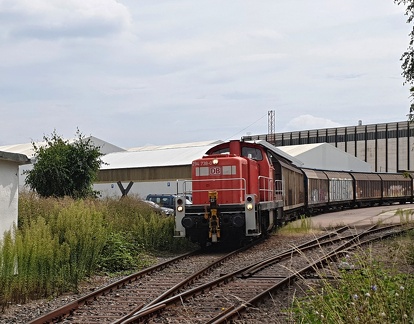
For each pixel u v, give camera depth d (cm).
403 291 735
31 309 1091
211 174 1973
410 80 2239
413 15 2195
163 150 5722
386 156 7419
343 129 7794
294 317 862
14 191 1480
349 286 803
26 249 1201
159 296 1118
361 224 2853
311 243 2000
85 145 2803
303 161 5900
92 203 2092
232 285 1271
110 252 1617
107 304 1106
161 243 2003
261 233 2167
